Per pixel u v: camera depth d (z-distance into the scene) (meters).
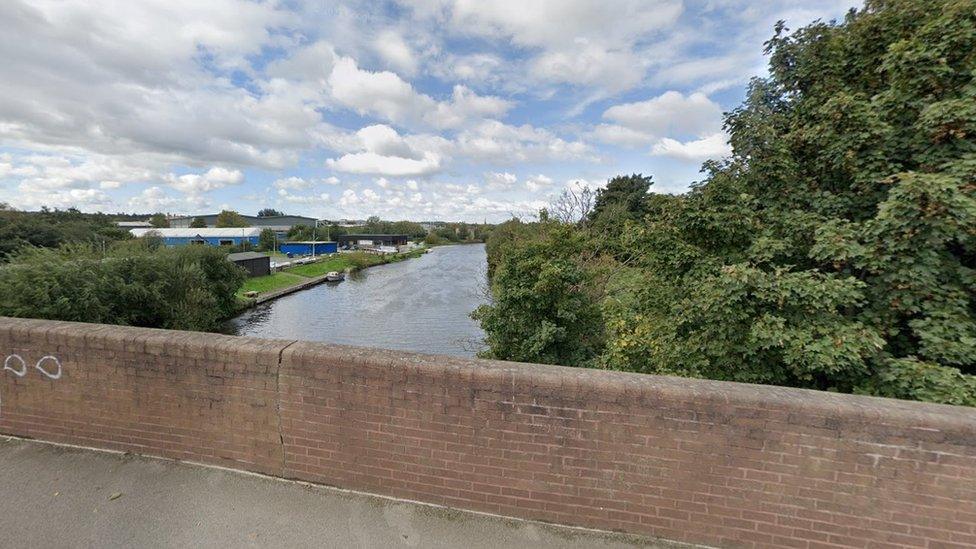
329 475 2.72
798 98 5.66
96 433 3.02
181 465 2.89
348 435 2.66
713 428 2.25
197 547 2.26
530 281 11.64
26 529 2.33
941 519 2.08
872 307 4.22
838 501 2.17
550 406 2.39
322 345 2.76
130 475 2.79
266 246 81.06
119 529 2.36
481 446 2.50
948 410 2.11
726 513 2.29
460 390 2.47
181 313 20.05
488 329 12.32
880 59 4.75
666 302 6.10
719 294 4.41
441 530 2.43
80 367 2.98
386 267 69.88
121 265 18.39
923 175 3.38
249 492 2.67
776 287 4.12
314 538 2.34
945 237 3.46
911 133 4.23
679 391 2.27
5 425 3.16
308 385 2.66
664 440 2.30
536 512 2.50
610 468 2.38
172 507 2.53
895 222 3.53
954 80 3.98
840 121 4.52
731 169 5.54
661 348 5.57
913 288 3.81
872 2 5.10
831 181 5.01
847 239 4.00
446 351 21.95
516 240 15.30
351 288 45.66
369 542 2.33
